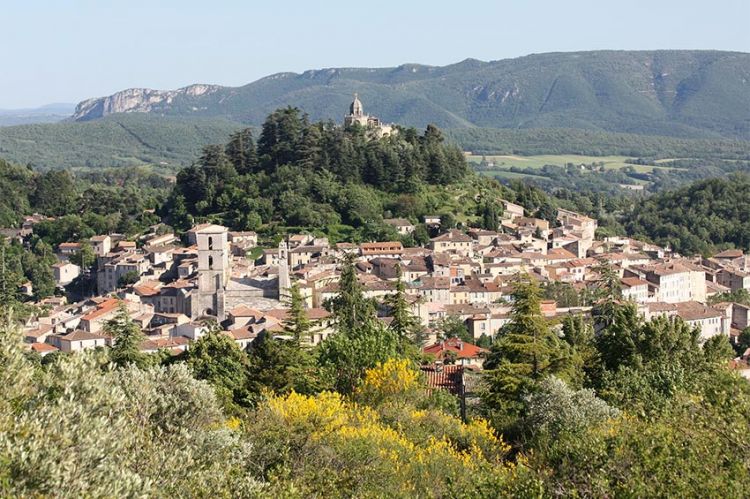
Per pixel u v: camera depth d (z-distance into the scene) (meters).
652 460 34.53
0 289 199.00
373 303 157.88
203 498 36.19
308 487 40.91
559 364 66.56
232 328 145.62
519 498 35.94
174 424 44.09
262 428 45.44
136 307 174.62
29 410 31.92
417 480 42.09
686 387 57.94
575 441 39.75
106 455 31.31
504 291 191.38
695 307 180.62
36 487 28.11
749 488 31.91
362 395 58.75
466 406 65.50
